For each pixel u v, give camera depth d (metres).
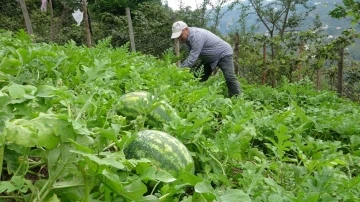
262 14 20.66
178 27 8.10
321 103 7.68
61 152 1.78
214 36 8.30
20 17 21.06
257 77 16.09
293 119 4.66
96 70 3.12
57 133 1.75
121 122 2.81
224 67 8.30
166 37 20.30
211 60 8.28
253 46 16.08
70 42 6.60
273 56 15.19
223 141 2.84
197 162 2.88
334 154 3.12
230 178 2.79
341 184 2.55
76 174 1.82
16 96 1.92
